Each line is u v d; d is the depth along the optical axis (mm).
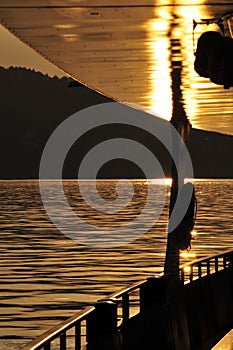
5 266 111688
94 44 15695
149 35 15094
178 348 18781
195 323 21062
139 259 117375
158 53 16750
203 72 12117
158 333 17344
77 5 12609
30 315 70688
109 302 13734
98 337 13664
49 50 16266
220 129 32844
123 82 20422
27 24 13883
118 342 14062
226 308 24922
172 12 13336
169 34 15016
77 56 16891
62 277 97750
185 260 100750
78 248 138500
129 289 15469
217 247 124375
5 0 12109
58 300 79250
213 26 14281
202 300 22188
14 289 88000
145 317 17125
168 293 18031
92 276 97562
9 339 60375
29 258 122188
